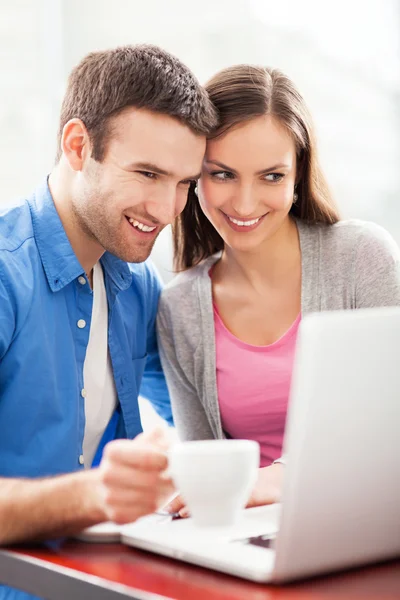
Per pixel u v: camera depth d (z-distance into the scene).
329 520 1.16
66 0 4.01
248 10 3.90
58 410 2.00
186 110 1.96
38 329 1.98
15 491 1.38
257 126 2.09
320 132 3.88
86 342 2.09
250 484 1.28
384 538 1.25
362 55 3.87
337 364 1.11
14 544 1.38
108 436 2.23
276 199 2.14
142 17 4.01
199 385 2.39
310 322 1.10
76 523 1.35
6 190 3.90
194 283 2.41
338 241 2.33
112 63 2.00
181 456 1.24
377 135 3.89
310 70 3.89
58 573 1.23
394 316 1.17
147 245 2.08
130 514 1.28
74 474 1.39
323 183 2.36
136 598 1.12
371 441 1.17
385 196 3.91
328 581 1.18
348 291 2.29
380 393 1.16
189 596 1.11
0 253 1.98
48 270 2.04
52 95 3.98
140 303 2.36
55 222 2.08
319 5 3.87
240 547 1.27
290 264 2.33
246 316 2.35
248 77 2.13
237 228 2.20
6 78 3.87
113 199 2.00
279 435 2.33
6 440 1.96
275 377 2.27
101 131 1.99
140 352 2.38
